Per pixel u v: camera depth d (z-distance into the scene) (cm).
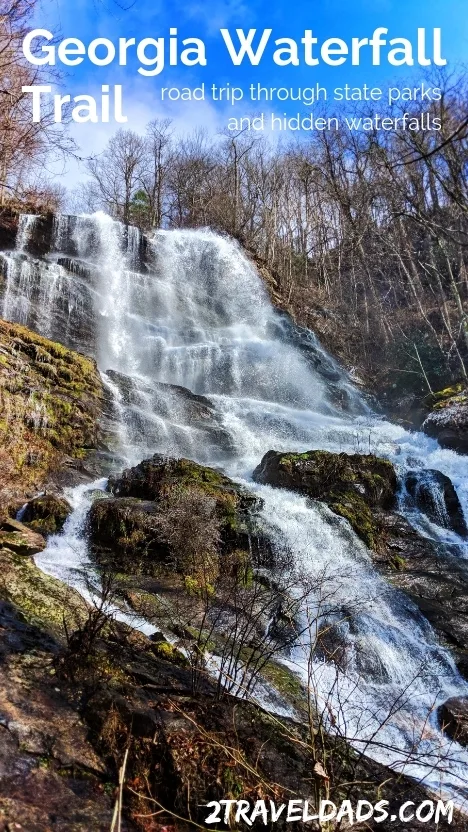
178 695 349
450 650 614
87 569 620
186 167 4144
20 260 1653
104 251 2052
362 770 353
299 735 357
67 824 237
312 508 839
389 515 930
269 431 1366
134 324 1809
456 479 1134
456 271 2444
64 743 284
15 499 772
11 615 415
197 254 2353
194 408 1346
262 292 2514
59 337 1606
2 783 250
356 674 538
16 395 945
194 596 596
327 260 3475
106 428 1082
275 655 526
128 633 438
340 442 1391
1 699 304
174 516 677
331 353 2409
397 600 684
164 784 279
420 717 498
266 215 3444
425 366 2094
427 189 2197
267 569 695
